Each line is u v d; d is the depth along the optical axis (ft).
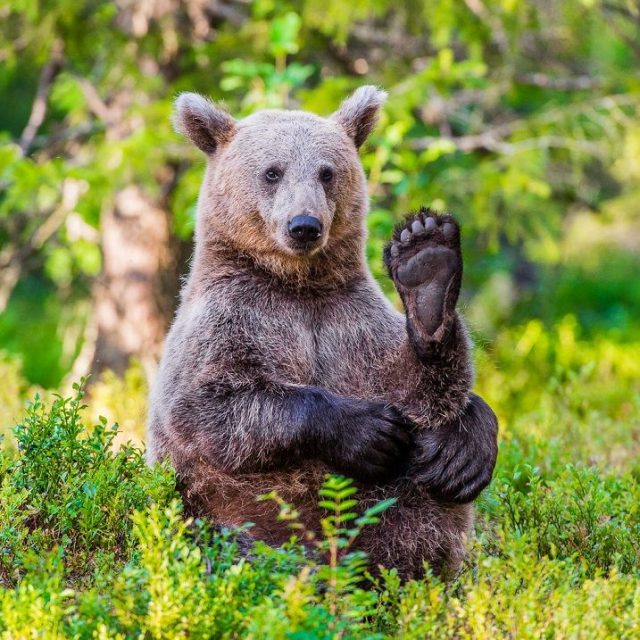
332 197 36.73
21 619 25.52
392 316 36.29
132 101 73.51
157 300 73.20
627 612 26.71
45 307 105.19
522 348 80.18
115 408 53.21
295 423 32.19
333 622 26.16
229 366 33.81
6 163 66.80
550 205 77.05
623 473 41.73
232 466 32.78
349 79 69.92
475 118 77.36
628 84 75.31
